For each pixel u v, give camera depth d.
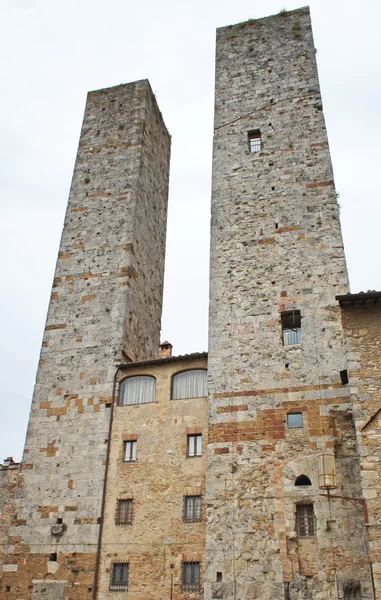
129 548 24.34
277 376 24.78
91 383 28.77
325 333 25.19
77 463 26.91
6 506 35.41
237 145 32.34
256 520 22.14
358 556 20.47
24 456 27.80
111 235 33.00
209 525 22.55
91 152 36.91
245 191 30.58
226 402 24.88
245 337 26.23
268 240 28.62
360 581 20.06
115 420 27.48
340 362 24.27
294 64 34.28
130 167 35.38
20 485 27.17
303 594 20.42
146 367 28.38
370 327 20.94
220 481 23.28
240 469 23.28
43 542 25.58
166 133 41.62
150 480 25.48
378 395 19.69
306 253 27.62
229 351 26.09
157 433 26.47
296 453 22.92
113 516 25.20
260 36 36.31
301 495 22.09
